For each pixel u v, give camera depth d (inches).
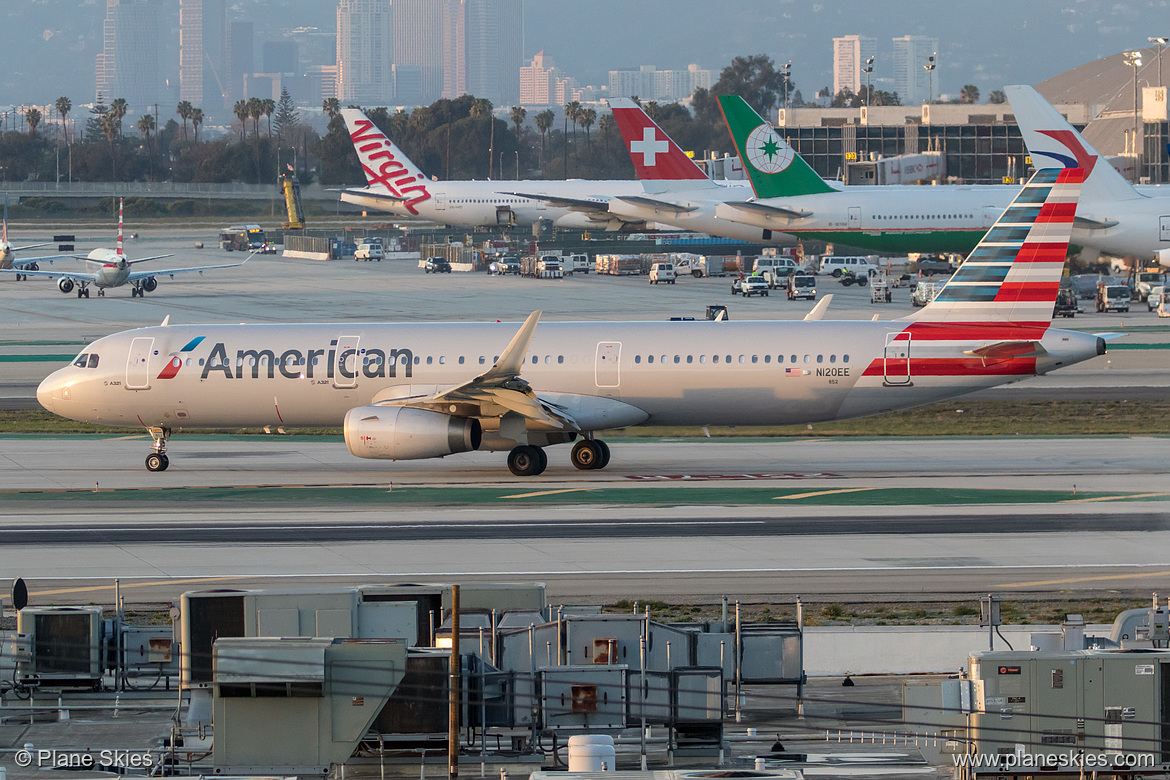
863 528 5679.1
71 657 3678.6
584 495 6496.1
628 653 3499.0
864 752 3196.4
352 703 3043.8
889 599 4569.4
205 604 3553.2
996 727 3048.7
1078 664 3053.6
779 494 6476.4
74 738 3307.1
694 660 3540.8
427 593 3833.7
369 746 3102.9
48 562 5137.8
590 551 5280.5
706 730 3181.6
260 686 3011.8
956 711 3105.3
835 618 4320.9
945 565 5044.3
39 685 3683.6
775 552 5260.8
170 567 5044.3
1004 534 5551.2
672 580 4837.6
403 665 3070.9
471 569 4987.7
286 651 3004.4
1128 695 3043.8
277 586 4729.3
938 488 6604.3
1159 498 6289.4
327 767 3021.7
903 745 3250.5
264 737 3024.1
